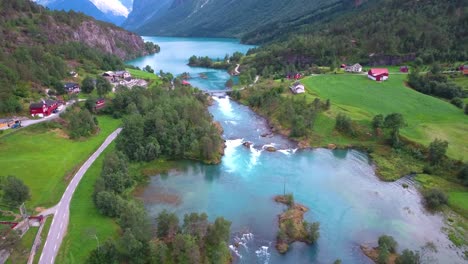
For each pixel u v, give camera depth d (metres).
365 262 70.88
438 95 170.62
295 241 76.31
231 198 94.25
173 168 110.88
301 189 99.31
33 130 122.44
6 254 63.50
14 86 145.25
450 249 74.75
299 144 129.00
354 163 115.44
